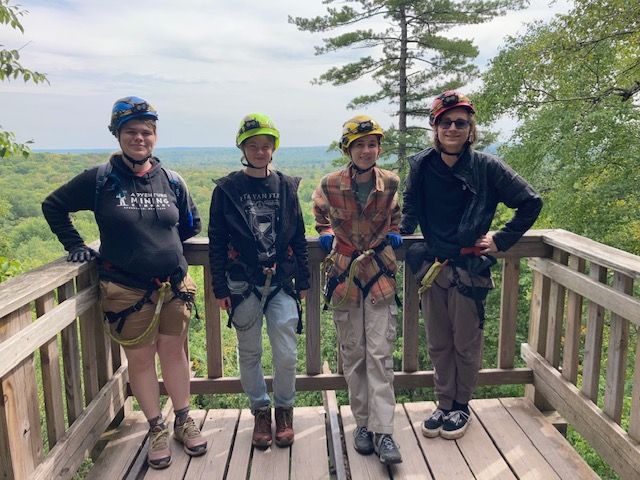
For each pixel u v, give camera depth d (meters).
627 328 2.17
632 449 2.04
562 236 2.73
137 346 2.25
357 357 2.36
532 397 2.92
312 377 2.91
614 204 10.28
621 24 10.16
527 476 2.26
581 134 10.03
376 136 2.14
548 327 2.83
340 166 18.00
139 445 2.55
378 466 2.34
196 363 17.38
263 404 2.51
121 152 2.23
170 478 2.29
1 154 4.46
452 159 2.26
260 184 2.32
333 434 2.56
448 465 2.34
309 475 2.29
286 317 2.35
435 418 2.59
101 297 2.28
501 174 2.21
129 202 2.17
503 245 2.28
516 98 11.78
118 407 2.70
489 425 2.67
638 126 10.05
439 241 2.35
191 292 2.38
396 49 17.67
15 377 1.79
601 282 2.33
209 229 2.29
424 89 17.69
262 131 2.17
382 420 2.24
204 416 2.83
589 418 2.35
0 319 1.68
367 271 2.31
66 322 2.11
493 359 14.47
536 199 2.17
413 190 2.44
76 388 2.29
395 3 15.71
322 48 17.08
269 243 2.29
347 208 2.26
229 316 2.39
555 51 10.97
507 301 2.90
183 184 2.42
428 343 2.55
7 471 1.76
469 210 2.24
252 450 2.50
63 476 2.07
